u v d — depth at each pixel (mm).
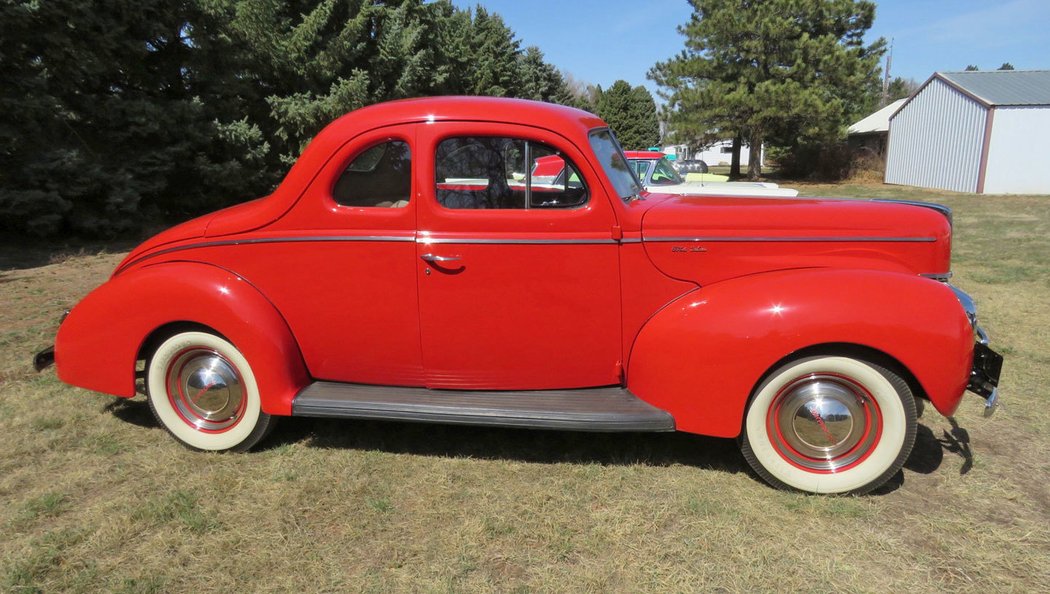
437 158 3021
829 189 24688
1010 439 3463
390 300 3135
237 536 2654
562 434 3570
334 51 14484
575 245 2992
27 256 9312
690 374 2859
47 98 9422
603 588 2350
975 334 3029
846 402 2824
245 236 3193
